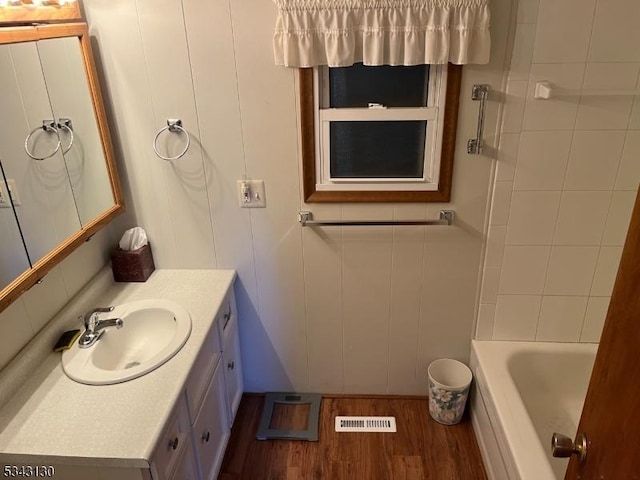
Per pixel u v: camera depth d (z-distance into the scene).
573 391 2.25
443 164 1.92
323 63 1.77
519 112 1.82
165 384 1.51
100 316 1.83
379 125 1.91
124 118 1.94
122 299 1.97
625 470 0.86
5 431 1.35
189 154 1.99
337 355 2.37
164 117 1.93
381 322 2.27
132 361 1.81
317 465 2.13
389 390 2.44
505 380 2.02
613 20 1.68
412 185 1.98
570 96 1.78
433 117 1.86
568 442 1.09
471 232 2.05
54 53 1.63
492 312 2.20
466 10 1.63
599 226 1.98
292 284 2.22
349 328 2.30
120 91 1.90
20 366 1.51
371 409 2.40
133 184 2.06
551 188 1.93
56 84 1.64
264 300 2.27
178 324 1.80
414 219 2.04
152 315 1.91
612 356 0.95
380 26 1.67
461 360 2.34
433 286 2.17
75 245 1.72
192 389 1.65
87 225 1.81
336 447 2.21
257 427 2.31
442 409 2.26
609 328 0.98
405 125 1.91
